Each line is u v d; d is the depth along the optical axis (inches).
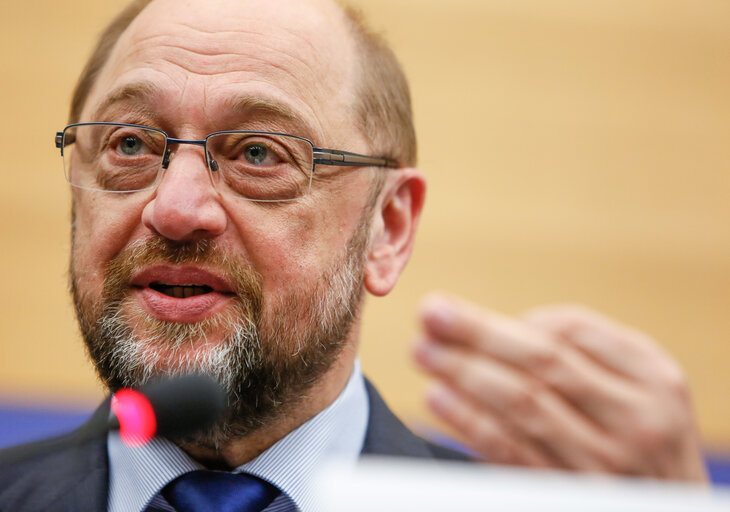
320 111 139.9
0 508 136.5
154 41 137.9
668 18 323.9
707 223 318.0
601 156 316.2
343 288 142.4
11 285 282.8
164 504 132.1
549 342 97.3
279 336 133.1
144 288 132.6
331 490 68.3
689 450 98.7
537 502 68.5
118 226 132.8
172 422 99.2
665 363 99.9
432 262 303.1
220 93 132.8
